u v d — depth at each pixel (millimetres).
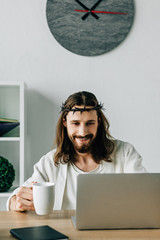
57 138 1460
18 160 2061
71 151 1438
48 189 997
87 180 884
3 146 2051
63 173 1420
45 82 2078
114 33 2088
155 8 2127
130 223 898
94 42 2078
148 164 2111
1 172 1774
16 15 2062
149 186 894
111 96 2105
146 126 2117
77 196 882
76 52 2072
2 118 1890
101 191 887
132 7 2100
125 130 2105
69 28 2068
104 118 1474
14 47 2061
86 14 2074
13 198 1187
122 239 804
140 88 2119
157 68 2129
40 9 2074
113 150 1479
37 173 1420
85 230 884
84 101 1319
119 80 2107
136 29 2117
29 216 1026
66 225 926
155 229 898
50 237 766
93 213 886
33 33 2068
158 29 2131
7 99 2061
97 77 2098
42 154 2068
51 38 2080
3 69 2055
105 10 2082
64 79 2088
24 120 1872
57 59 2082
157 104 2127
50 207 1008
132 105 2111
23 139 1844
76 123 1320
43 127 2074
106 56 2104
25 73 2068
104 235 836
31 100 2070
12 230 834
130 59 2113
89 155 1447
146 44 2123
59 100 2084
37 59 2074
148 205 896
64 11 2061
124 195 892
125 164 1453
